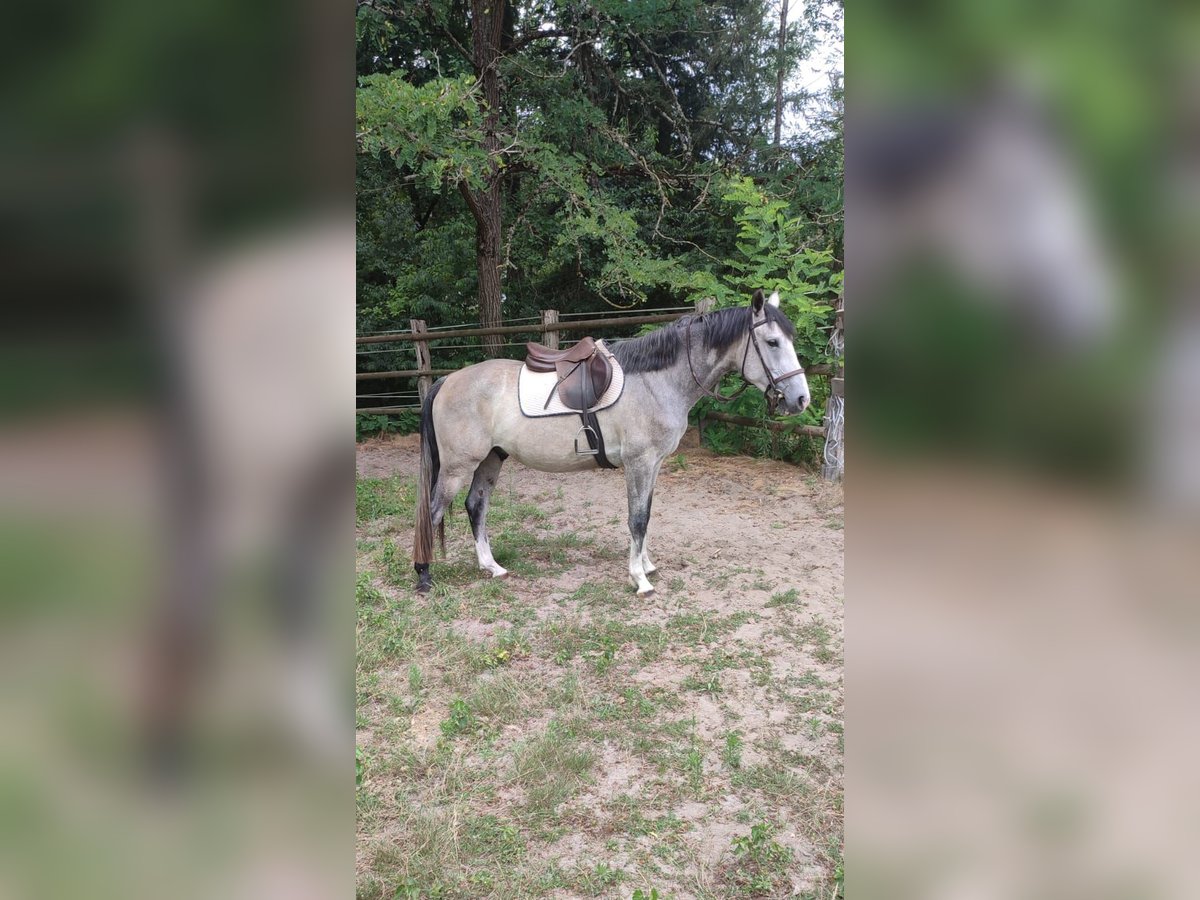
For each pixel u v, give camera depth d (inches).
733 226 402.0
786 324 147.6
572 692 117.6
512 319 427.5
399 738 107.7
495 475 173.0
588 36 364.2
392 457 308.0
